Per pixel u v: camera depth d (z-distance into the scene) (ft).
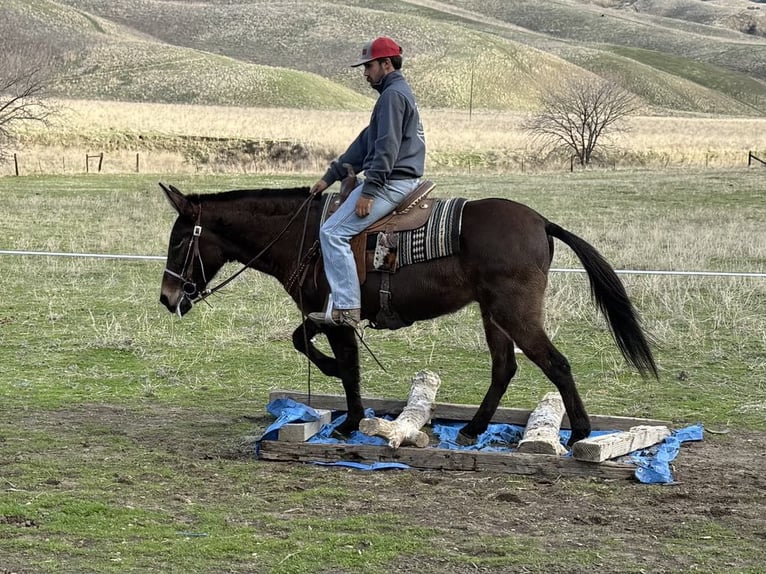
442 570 15.88
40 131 153.38
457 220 21.50
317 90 304.30
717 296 44.39
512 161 157.07
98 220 75.61
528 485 20.61
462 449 22.97
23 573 15.44
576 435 22.11
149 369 32.14
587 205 89.81
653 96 422.41
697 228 71.51
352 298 21.97
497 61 390.21
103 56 333.21
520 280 21.24
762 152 169.27
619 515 18.78
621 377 31.60
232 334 37.22
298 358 33.91
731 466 22.30
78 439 23.79
